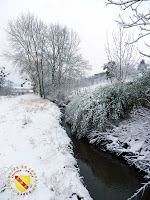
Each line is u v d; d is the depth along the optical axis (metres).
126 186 2.73
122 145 3.85
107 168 3.35
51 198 1.65
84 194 1.87
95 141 4.57
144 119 4.37
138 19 1.50
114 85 4.88
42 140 3.42
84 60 17.20
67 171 2.33
